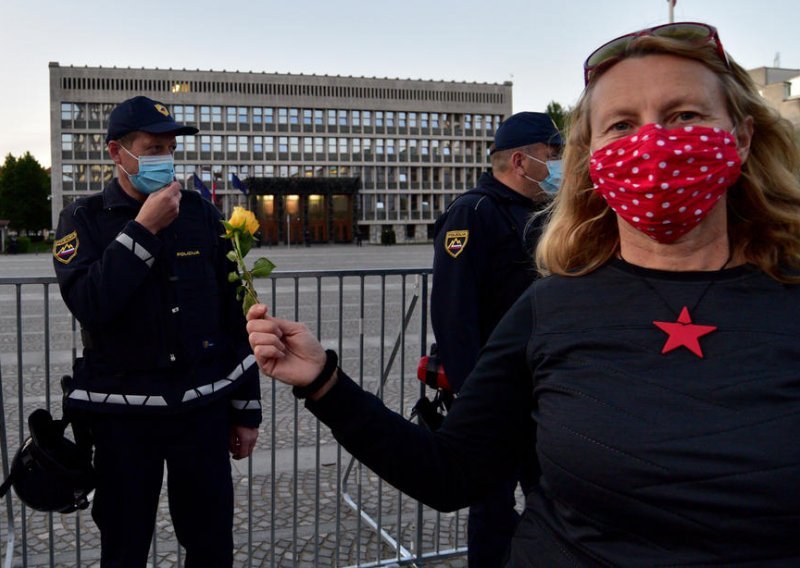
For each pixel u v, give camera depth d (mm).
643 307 1191
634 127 1284
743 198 1316
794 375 1054
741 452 1011
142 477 2420
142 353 2391
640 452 1062
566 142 1463
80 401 2387
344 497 4258
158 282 2422
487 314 2826
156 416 2408
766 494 992
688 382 1084
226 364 2582
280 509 4141
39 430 2369
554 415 1188
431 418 1804
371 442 1313
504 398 1338
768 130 1349
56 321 12219
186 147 80438
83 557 3531
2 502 4086
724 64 1277
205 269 2533
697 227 1241
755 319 1122
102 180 77375
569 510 1179
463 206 2799
